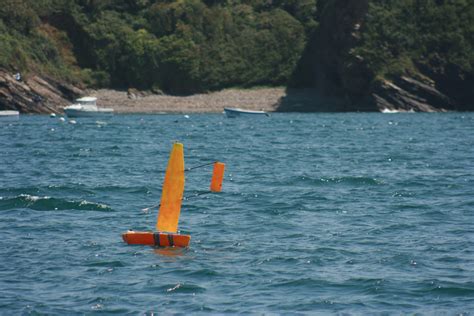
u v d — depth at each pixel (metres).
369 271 71.12
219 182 77.88
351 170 150.75
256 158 178.38
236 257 76.06
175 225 81.00
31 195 114.81
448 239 84.75
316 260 75.00
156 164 162.38
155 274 69.75
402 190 122.31
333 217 98.44
